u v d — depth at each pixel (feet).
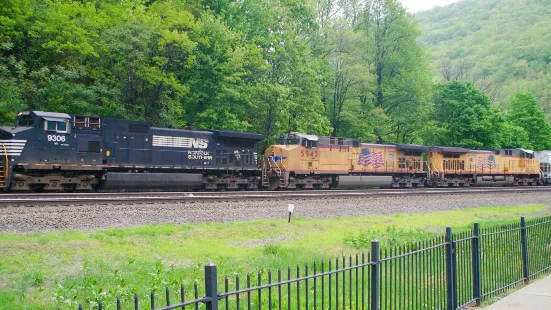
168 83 114.01
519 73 483.51
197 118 124.36
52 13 104.53
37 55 110.83
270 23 140.56
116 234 49.21
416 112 174.19
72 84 106.01
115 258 41.75
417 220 74.59
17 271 36.27
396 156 138.92
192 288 34.76
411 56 176.86
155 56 115.85
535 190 127.44
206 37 122.72
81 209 56.29
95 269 38.22
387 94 173.99
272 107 131.54
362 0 181.68
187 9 137.39
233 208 66.95
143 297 32.01
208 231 55.31
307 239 56.13
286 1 144.56
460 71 309.01
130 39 107.14
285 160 112.57
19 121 79.97
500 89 399.85
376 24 181.06
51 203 58.34
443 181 146.00
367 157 129.90
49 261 39.14
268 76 136.46
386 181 132.77
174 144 96.48
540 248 46.19
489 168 160.66
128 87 115.44
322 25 168.96
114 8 116.26
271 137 133.80
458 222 75.87
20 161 76.02
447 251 31.68
